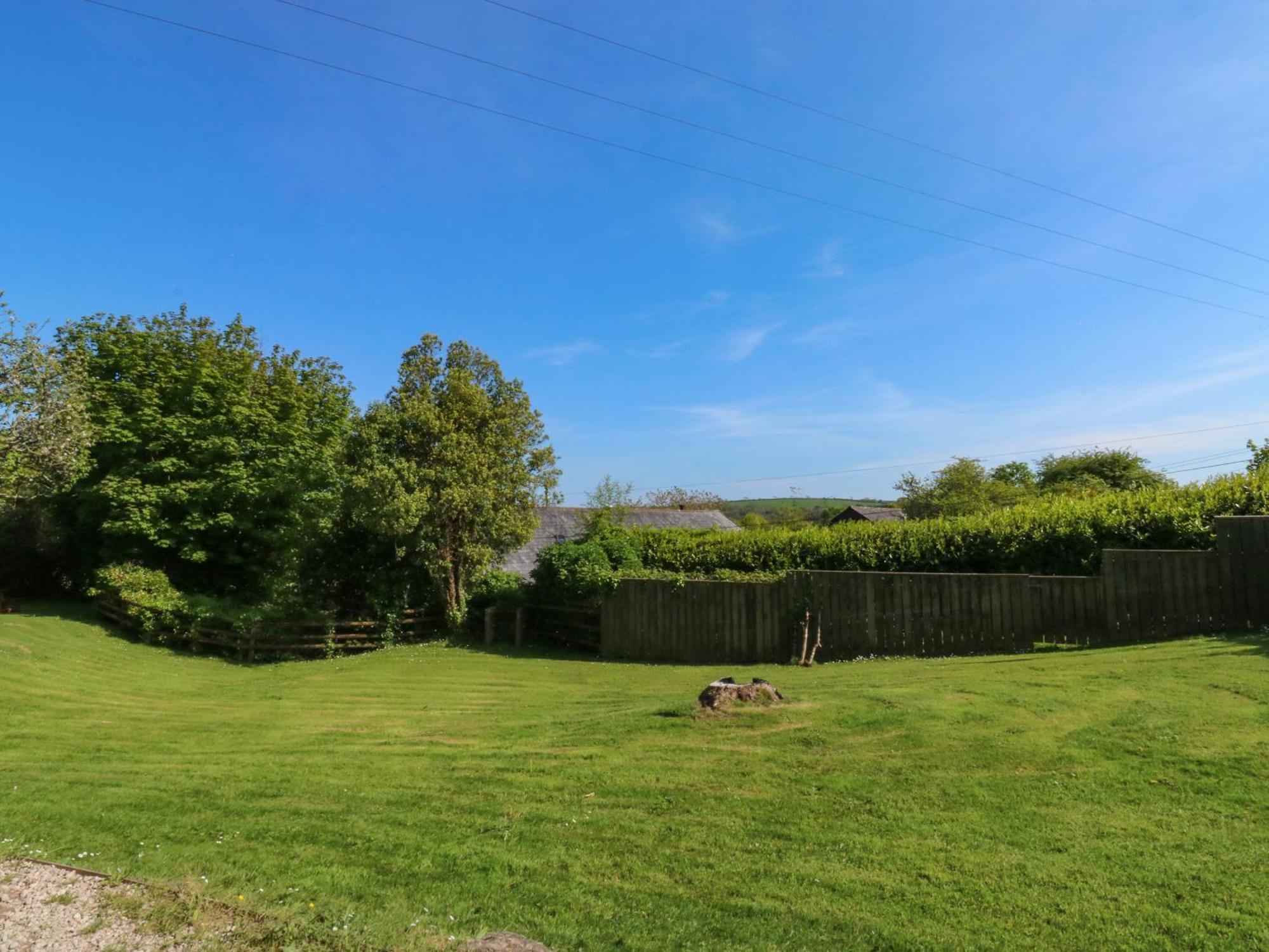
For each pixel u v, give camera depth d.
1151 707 7.54
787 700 9.08
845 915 4.39
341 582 22.09
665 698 10.91
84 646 17.38
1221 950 3.77
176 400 23.80
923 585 14.81
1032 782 6.08
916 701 8.49
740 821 5.83
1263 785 5.56
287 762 8.25
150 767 8.20
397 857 5.44
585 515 36.06
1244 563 12.17
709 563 19.81
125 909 4.56
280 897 4.80
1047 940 4.00
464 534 20.89
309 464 22.67
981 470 41.97
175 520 23.14
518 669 16.31
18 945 4.14
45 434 19.42
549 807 6.37
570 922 4.43
